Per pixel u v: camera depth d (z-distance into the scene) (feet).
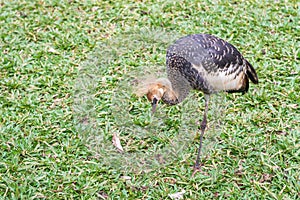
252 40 34.12
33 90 30.35
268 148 26.32
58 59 32.78
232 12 36.70
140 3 37.91
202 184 24.56
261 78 30.81
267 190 23.85
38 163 25.52
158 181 24.79
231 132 27.37
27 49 33.68
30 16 36.86
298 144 26.30
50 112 28.76
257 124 27.91
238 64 26.35
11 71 31.78
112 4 37.96
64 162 25.67
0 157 25.85
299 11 36.47
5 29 35.45
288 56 32.27
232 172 25.07
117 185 24.57
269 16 36.09
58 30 35.55
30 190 23.98
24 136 27.32
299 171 24.91
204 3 37.70
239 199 23.68
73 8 37.65
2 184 24.21
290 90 29.81
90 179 24.73
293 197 23.56
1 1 38.42
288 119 28.02
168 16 36.52
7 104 29.22
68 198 23.82
